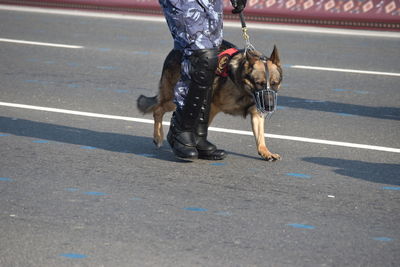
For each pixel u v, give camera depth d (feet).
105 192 32.81
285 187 34.71
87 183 34.22
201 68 36.78
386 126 50.72
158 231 27.89
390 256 26.11
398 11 110.63
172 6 36.63
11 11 126.82
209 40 36.73
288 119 52.29
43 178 34.81
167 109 41.68
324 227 29.01
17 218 28.86
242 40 95.04
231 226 28.73
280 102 58.65
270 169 38.11
